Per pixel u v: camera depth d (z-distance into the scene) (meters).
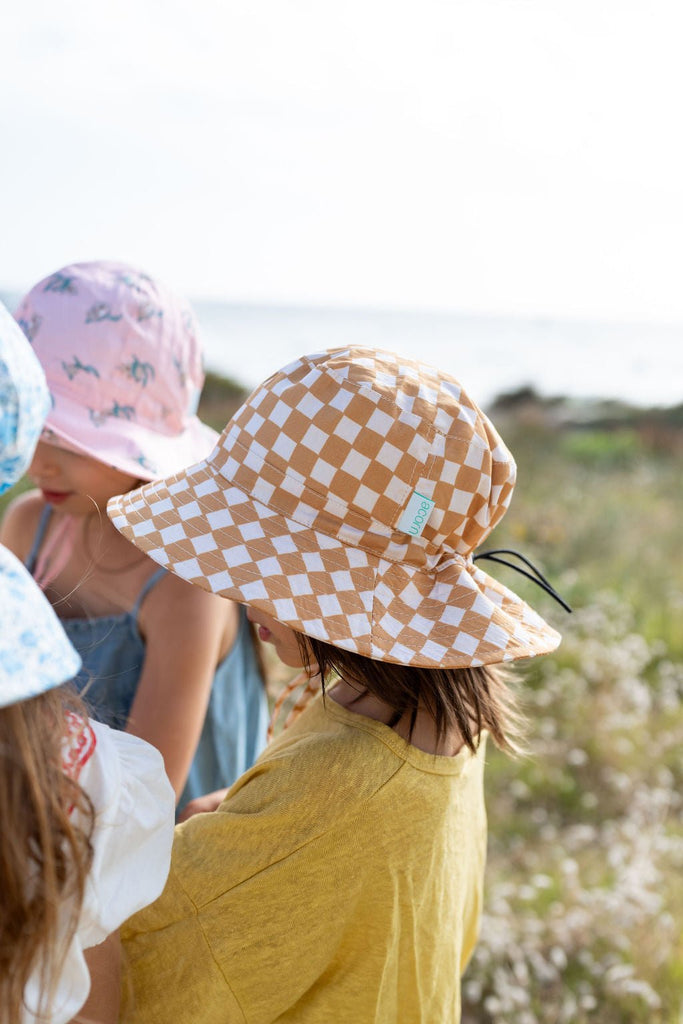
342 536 1.29
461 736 1.39
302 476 1.28
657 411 16.69
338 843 1.21
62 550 1.88
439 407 1.31
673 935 2.80
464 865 1.39
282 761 1.26
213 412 15.42
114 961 1.14
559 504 8.74
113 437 1.75
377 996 1.26
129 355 1.76
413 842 1.25
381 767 1.25
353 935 1.26
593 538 7.47
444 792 1.30
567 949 2.82
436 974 1.34
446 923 1.34
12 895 0.87
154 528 1.30
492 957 2.79
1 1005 0.90
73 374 1.74
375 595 1.26
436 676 1.29
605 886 3.20
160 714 1.71
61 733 0.93
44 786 0.90
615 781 3.77
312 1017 1.27
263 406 1.33
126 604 1.77
